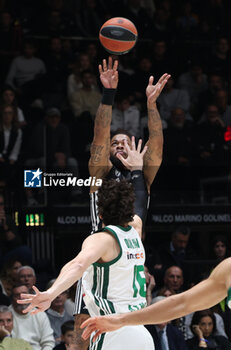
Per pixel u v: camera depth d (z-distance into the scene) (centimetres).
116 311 599
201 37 2002
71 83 1752
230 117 1756
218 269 471
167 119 1691
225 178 1588
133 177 748
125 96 1631
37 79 1748
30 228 1430
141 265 625
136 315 474
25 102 1720
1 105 1532
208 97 1788
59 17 1916
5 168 1463
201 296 469
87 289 607
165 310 471
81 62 1778
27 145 1511
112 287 604
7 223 1376
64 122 1666
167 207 1516
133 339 599
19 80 1791
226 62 1970
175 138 1580
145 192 741
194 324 1123
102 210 627
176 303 471
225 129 1606
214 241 1402
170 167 1565
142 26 1972
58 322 1154
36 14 1941
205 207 1534
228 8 2178
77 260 558
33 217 1438
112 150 804
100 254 583
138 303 615
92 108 1720
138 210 717
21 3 1941
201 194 1557
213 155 1588
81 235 1453
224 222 1540
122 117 1627
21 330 1093
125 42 832
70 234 1446
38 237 1430
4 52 1820
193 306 470
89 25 1939
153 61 1903
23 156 1498
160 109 1739
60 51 1864
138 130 1622
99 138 780
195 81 1880
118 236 609
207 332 1114
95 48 1847
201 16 2141
